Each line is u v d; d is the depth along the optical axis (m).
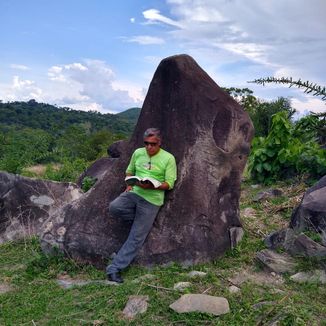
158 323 3.72
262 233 5.74
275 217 6.41
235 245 5.24
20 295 4.44
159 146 4.83
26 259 5.48
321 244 4.84
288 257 4.83
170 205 5.05
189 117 5.26
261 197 7.39
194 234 4.96
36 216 6.64
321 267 4.57
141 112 5.55
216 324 3.65
